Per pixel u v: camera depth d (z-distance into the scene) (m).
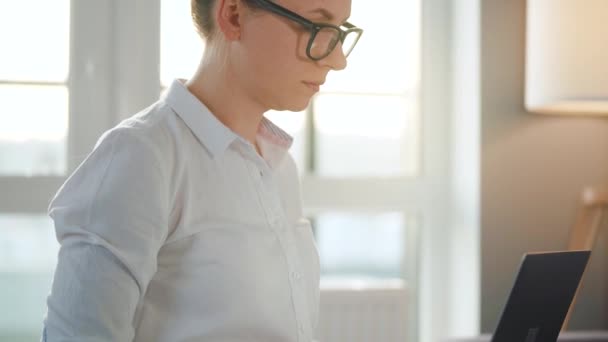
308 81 1.04
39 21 2.40
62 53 2.41
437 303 2.76
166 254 0.99
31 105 2.41
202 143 1.02
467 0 2.61
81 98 2.42
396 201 2.71
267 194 1.08
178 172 0.99
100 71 2.42
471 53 2.59
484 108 2.55
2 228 2.41
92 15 2.41
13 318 2.44
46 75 2.41
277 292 1.04
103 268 0.89
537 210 2.60
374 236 2.78
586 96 2.14
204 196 1.01
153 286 0.99
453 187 2.73
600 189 2.44
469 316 2.61
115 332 0.89
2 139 2.40
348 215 2.76
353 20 2.69
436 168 2.74
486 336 2.17
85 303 0.88
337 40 1.03
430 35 2.72
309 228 1.24
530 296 1.24
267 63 1.02
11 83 2.40
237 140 1.05
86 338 0.88
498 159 2.56
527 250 2.59
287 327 1.04
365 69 2.71
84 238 0.90
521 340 1.28
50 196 2.41
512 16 2.56
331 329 2.54
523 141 2.58
